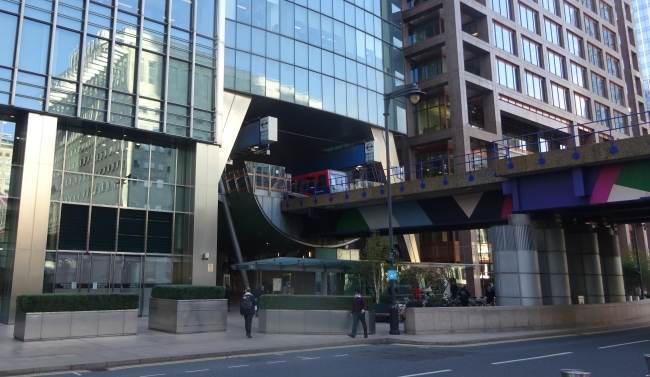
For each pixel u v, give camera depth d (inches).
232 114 1289.4
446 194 1117.1
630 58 3127.5
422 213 1184.8
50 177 933.8
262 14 1396.4
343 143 1802.4
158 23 1109.7
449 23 1831.9
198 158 1139.9
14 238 895.1
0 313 888.9
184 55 1142.3
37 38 947.3
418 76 1957.4
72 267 967.6
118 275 1023.0
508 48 2030.0
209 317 788.6
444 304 1013.2
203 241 1115.3
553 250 1006.4
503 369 471.5
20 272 884.0
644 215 1123.3
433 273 1218.6
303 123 1596.9
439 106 1902.1
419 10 1934.1
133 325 738.8
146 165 1095.0
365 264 1098.1
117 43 1040.2
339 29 1577.3
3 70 905.5
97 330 706.2
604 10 2778.1
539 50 2192.4
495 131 1857.8
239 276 1823.3
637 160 803.4
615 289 1242.0
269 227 1414.9
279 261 1087.6
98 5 1029.2
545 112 2151.8
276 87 1382.9
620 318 1053.8
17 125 944.9
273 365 510.6
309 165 1860.2
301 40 1467.8
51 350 584.1
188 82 1141.7
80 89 974.4
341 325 774.5
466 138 1750.7
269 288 1449.3
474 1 1905.8
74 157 997.8
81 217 994.1
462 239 1957.4
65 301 689.0
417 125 1967.3
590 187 855.1
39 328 662.5
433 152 1910.7
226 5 1327.5
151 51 1088.2
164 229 1100.5
